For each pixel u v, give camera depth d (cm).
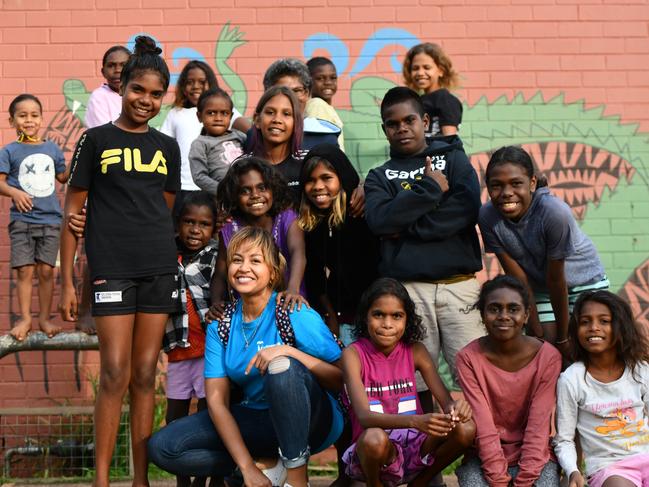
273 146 542
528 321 508
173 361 530
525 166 482
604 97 724
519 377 454
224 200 508
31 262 650
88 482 590
